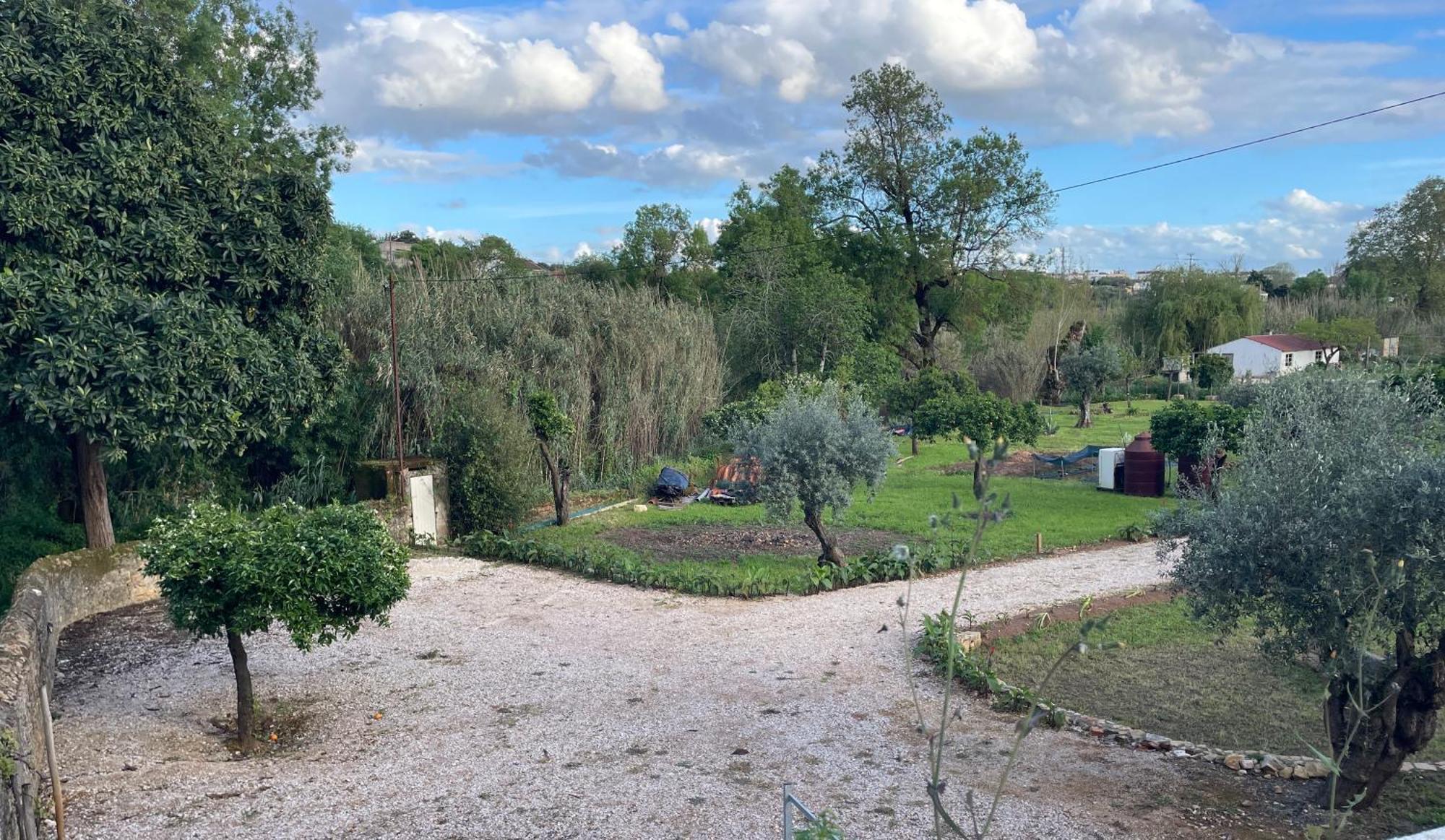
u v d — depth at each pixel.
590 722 7.78
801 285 31.06
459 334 19.73
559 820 5.86
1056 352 43.59
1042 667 8.95
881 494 20.20
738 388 30.39
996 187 35.25
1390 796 6.11
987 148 34.97
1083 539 15.20
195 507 7.87
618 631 10.62
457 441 17.09
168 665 9.55
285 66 22.83
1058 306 50.03
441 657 9.77
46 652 8.50
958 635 9.77
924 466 25.16
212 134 12.69
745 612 11.34
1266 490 5.82
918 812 5.91
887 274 36.19
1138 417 39.00
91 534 12.47
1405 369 11.59
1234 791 6.22
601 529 16.89
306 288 13.24
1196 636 9.80
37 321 10.24
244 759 7.15
